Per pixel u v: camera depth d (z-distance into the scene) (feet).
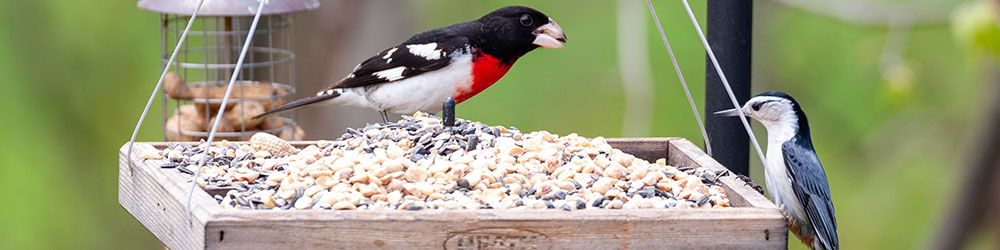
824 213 23.73
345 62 41.98
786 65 56.65
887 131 55.47
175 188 20.35
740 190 21.02
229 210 18.26
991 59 30.73
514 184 20.45
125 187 23.36
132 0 53.88
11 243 58.70
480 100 56.29
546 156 21.84
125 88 55.83
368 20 42.09
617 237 18.31
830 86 56.18
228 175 21.53
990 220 47.96
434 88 28.99
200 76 49.47
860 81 54.85
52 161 57.88
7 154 57.26
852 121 55.98
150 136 56.24
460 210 18.35
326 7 41.83
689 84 53.36
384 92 28.99
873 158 57.41
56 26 54.34
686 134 53.52
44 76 55.16
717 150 25.81
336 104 29.53
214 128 19.19
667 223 18.34
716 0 25.57
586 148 23.02
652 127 53.36
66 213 59.36
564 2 56.95
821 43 55.93
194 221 18.49
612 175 21.52
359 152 22.04
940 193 55.06
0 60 54.65
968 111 52.95
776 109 24.70
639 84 43.39
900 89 35.55
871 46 43.78
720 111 25.17
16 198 58.29
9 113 56.39
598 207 19.74
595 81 56.54
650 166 22.61
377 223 17.95
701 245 18.45
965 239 48.65
